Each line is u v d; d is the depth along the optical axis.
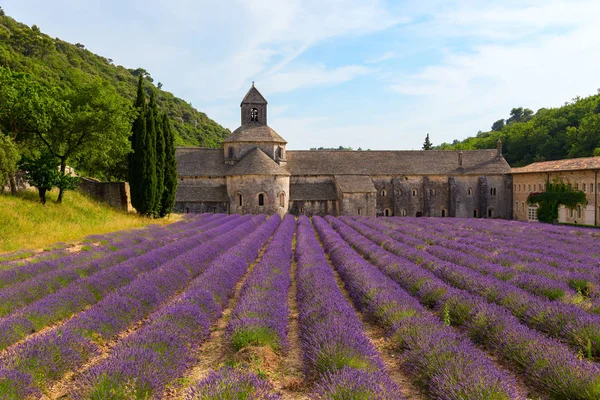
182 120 131.38
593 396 5.53
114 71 138.62
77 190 31.28
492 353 7.95
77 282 11.52
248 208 45.00
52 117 26.17
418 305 9.72
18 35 94.75
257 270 13.55
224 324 9.88
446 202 54.41
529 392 6.38
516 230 32.06
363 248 20.02
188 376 6.87
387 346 8.36
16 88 25.27
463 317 9.41
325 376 5.83
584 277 12.94
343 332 7.20
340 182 49.78
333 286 11.33
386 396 5.20
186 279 13.20
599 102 77.94
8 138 22.89
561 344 7.34
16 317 8.62
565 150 72.88
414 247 21.70
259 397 5.18
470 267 15.43
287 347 8.09
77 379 6.23
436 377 5.90
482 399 5.16
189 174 47.19
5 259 14.85
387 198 53.56
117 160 35.84
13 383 5.55
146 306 10.12
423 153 57.53
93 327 8.16
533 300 9.91
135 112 31.39
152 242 20.00
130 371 5.62
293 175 50.91
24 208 22.86
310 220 42.31
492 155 57.72
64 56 111.12
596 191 40.09
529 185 50.91
